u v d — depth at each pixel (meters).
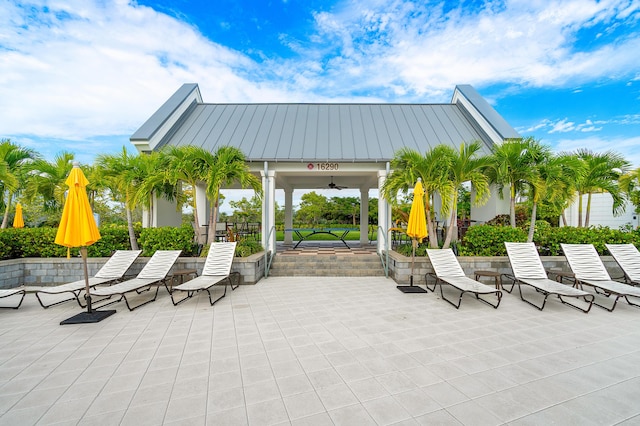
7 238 7.73
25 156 9.26
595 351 3.88
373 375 3.28
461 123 12.51
